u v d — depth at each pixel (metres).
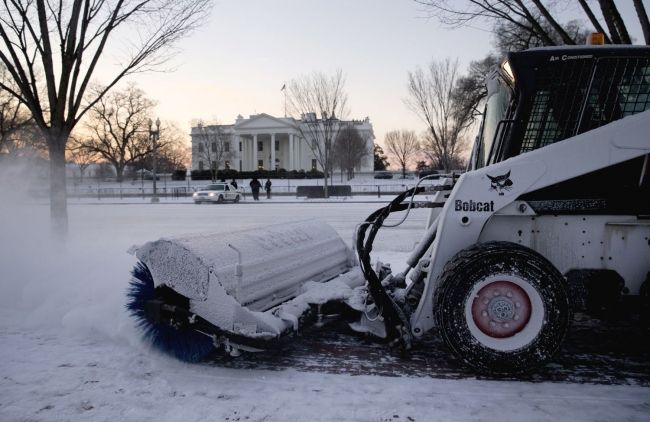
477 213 3.55
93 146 68.38
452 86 25.34
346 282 4.68
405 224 15.41
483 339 3.40
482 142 4.51
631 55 3.59
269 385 3.38
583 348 4.11
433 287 3.65
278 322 3.50
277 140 84.94
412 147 89.81
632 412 2.95
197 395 3.22
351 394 3.22
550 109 3.69
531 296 3.37
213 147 80.31
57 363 3.78
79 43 7.01
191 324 3.35
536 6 8.55
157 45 7.31
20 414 2.96
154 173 36.19
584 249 3.62
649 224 3.56
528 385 3.35
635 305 3.64
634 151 3.44
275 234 4.51
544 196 3.56
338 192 38.56
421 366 3.72
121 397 3.19
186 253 3.42
